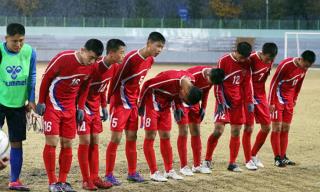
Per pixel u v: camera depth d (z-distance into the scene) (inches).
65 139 341.4
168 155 388.8
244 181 387.5
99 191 351.6
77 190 352.2
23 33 332.5
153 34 364.8
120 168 426.6
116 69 363.3
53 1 2733.8
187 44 2362.2
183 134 403.9
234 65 408.2
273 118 440.8
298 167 442.3
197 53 2354.8
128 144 379.6
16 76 340.2
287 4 2755.9
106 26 2369.6
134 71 365.4
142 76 370.9
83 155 352.5
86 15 2755.9
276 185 376.5
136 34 2365.9
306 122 712.4
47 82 332.2
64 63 328.8
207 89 395.2
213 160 467.8
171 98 380.2
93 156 358.3
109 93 369.1
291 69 436.1
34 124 388.2
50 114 336.5
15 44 331.9
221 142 559.8
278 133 443.2
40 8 2709.2
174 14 2770.7
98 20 2372.0
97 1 2765.7
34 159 453.7
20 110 346.6
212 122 696.4
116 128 365.7
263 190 360.8
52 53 2329.0
